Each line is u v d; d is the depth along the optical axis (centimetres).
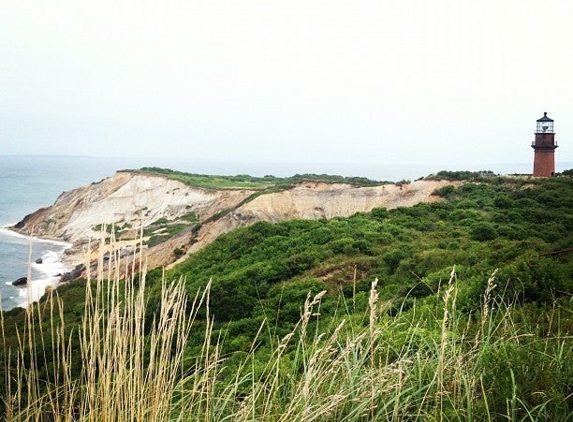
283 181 9119
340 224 3403
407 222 3362
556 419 279
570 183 3944
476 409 303
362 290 1925
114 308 242
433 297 758
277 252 3100
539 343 386
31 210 13112
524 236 2531
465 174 5462
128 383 247
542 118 5778
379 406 305
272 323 1543
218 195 7800
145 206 8544
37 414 239
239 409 309
